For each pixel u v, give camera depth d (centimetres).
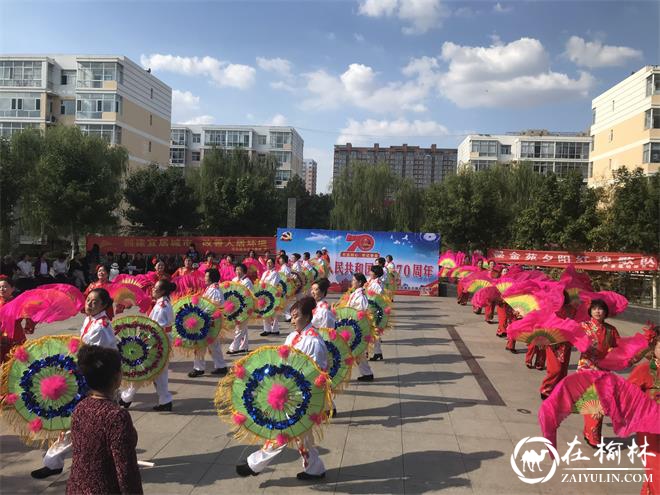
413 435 574
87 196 2328
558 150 5912
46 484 441
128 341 608
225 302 941
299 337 494
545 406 458
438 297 1966
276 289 1136
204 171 3747
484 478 471
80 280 1619
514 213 2839
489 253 1900
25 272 1512
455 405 686
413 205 3825
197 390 725
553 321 673
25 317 624
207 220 3219
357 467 488
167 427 578
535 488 455
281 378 443
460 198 2412
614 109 3747
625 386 438
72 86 4206
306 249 2025
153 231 3067
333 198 4022
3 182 2405
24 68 4091
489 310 1405
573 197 1811
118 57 4047
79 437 254
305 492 436
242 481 453
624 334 1263
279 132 6888
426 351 1038
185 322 766
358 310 783
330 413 457
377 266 979
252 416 441
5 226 2569
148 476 459
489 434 582
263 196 3294
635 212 1620
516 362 954
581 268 1661
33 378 458
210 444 532
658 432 407
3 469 467
